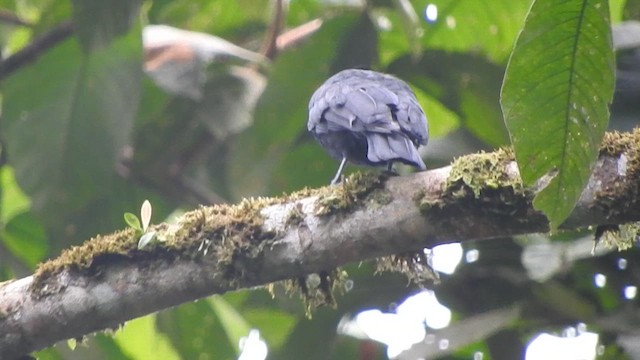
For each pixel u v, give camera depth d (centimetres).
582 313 1052
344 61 1203
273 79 1195
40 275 712
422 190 668
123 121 1219
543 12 552
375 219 675
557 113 574
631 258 1061
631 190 625
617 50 1045
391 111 851
